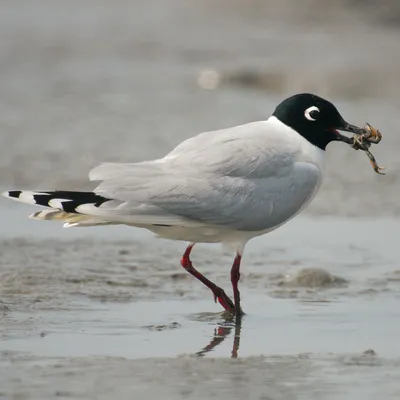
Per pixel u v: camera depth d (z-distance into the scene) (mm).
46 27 40906
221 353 10453
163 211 11797
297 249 15516
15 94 28672
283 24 41875
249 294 13133
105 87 30062
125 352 10391
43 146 22297
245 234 12344
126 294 12938
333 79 30719
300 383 9344
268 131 12461
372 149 22094
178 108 27109
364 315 12094
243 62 33812
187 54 35969
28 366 9797
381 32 40125
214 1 45844
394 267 14508
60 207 11680
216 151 12102
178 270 14250
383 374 9633
